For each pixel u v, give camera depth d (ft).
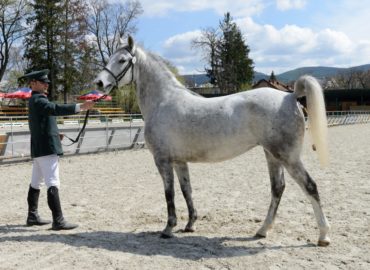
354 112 167.73
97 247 16.52
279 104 15.85
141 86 18.60
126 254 15.58
